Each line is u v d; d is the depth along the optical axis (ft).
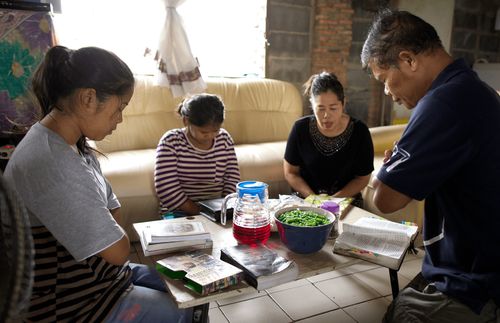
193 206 6.32
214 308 5.89
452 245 3.55
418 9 16.01
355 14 15.12
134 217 7.75
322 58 14.49
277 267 3.57
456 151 3.20
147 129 9.98
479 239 3.35
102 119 3.21
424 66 3.46
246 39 13.87
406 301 3.70
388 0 15.44
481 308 3.27
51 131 3.13
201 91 10.78
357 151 6.96
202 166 6.47
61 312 3.25
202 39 13.14
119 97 3.21
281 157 9.64
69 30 11.19
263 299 6.15
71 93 3.05
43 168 2.96
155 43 10.57
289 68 14.28
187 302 3.16
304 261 3.93
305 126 7.18
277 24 13.69
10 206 1.54
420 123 3.30
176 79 10.50
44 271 3.15
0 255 1.57
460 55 18.45
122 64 3.19
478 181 3.27
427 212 3.85
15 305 1.41
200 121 5.92
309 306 6.00
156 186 6.30
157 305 3.59
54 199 2.97
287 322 5.62
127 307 3.52
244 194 4.49
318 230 3.91
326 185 7.18
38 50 7.59
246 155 9.43
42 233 3.09
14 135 7.46
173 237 4.00
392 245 4.19
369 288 6.51
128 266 4.08
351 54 15.39
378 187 3.57
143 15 11.91
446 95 3.23
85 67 3.01
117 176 7.61
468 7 18.03
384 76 3.67
